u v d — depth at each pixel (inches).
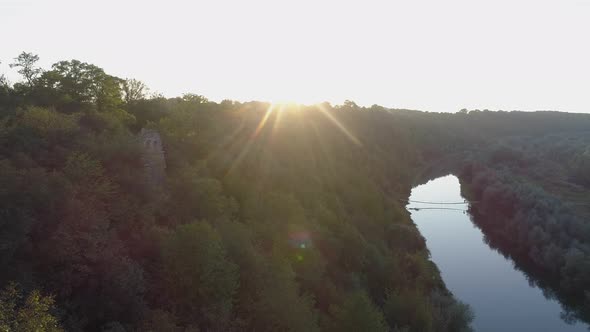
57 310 683.4
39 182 839.1
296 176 2468.0
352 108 5497.1
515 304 2032.5
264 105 4020.7
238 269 1046.4
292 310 1022.4
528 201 2955.2
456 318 1696.6
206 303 881.5
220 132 2356.1
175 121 1987.0
